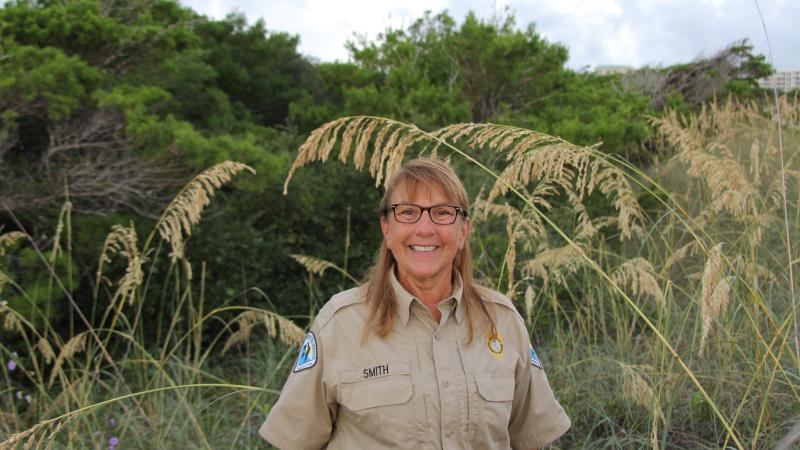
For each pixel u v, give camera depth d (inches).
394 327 96.4
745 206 153.8
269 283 298.7
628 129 442.0
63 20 294.4
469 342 97.3
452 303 98.0
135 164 273.7
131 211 285.9
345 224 326.0
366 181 328.5
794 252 201.9
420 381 93.8
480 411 94.5
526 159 114.2
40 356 246.5
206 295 285.3
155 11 371.2
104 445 181.3
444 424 92.6
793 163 273.7
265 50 482.3
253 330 294.2
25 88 250.8
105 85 306.5
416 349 95.6
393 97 423.5
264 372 237.3
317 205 321.4
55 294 244.8
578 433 187.9
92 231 264.7
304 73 524.7
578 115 466.3
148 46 332.5
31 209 259.4
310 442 98.6
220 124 370.9
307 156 110.0
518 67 484.4
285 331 180.2
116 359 263.3
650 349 199.2
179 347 265.3
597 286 246.2
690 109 668.1
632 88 692.7
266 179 286.5
